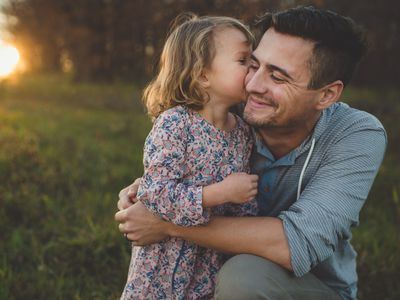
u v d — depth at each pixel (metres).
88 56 14.04
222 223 1.88
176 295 2.01
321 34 1.86
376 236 3.34
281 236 1.82
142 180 1.93
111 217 3.50
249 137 2.14
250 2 10.98
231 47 2.02
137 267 2.03
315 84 1.89
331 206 1.86
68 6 14.57
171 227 1.93
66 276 2.88
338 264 2.07
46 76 16.64
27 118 7.18
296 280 1.88
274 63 1.88
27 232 3.31
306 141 2.00
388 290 2.75
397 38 12.67
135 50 13.92
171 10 12.62
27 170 4.32
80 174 4.43
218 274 1.85
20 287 2.66
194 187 1.85
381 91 11.00
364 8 12.21
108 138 6.25
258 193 2.14
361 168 1.94
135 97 10.15
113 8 13.59
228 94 2.03
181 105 2.04
